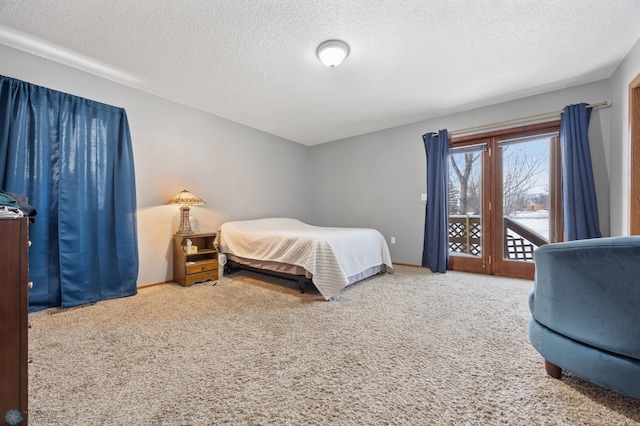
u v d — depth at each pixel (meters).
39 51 2.30
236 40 2.17
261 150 4.54
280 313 2.24
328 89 3.05
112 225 2.72
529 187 3.35
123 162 2.79
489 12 1.87
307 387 1.27
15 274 0.98
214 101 3.36
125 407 1.14
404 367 1.44
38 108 2.32
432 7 1.82
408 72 2.68
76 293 2.45
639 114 2.28
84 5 1.78
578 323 1.14
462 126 3.73
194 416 1.09
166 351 1.61
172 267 3.29
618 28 2.04
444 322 2.04
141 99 3.03
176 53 2.34
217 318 2.13
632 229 2.32
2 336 0.94
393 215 4.39
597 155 2.84
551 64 2.55
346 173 4.97
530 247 3.35
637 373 0.97
